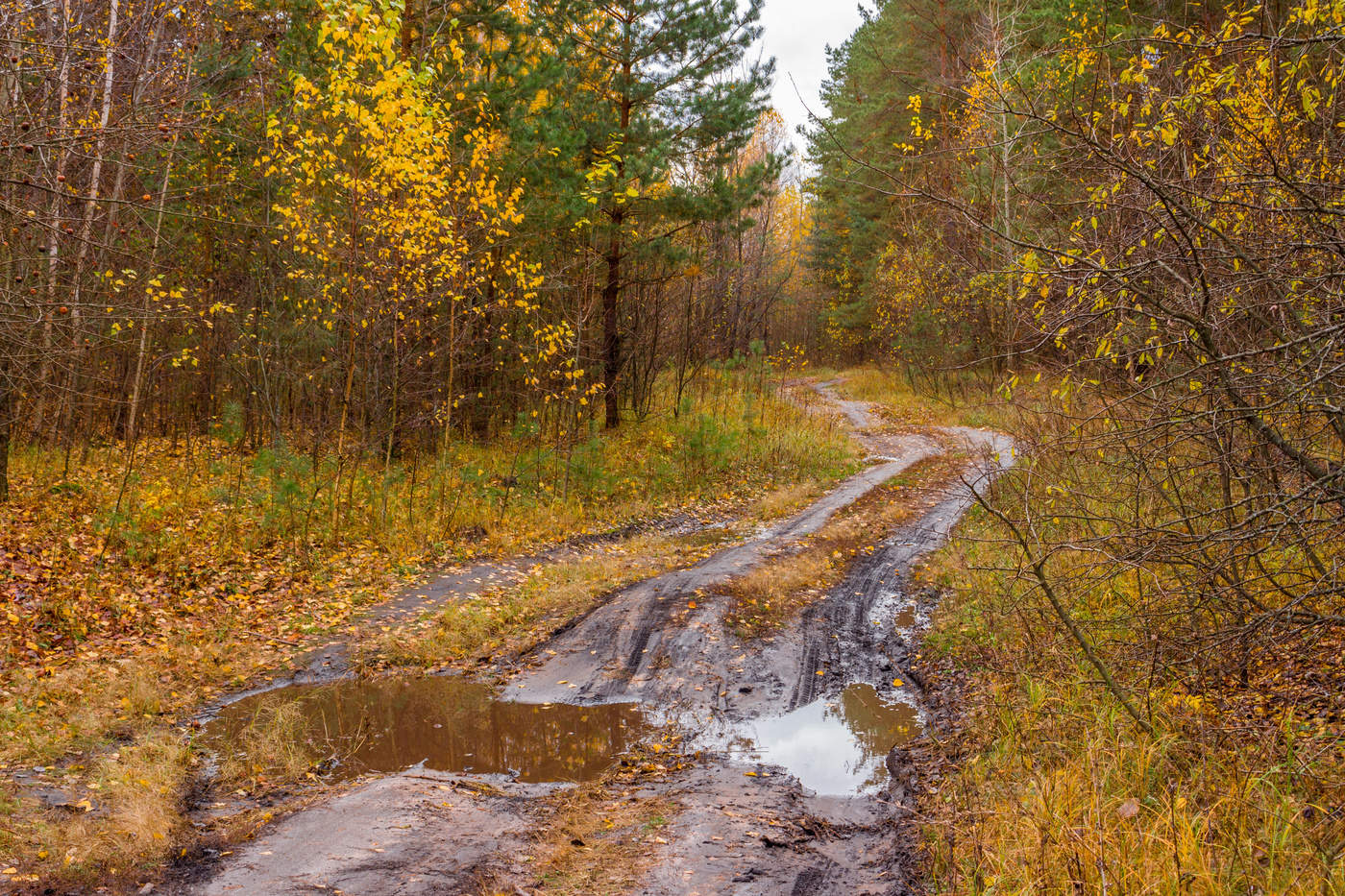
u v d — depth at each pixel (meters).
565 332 15.61
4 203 7.38
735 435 19.03
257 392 16.72
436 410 15.15
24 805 4.86
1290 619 4.98
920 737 6.45
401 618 9.57
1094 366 5.06
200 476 14.53
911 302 29.28
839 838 4.98
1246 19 4.34
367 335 14.25
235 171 15.08
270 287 16.81
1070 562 7.68
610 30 17.64
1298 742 4.56
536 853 4.71
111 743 6.10
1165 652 5.62
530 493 14.71
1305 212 3.71
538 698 7.48
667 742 6.58
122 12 11.65
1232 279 4.34
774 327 50.38
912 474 17.38
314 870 4.41
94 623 8.48
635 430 20.14
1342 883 3.37
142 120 8.45
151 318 10.74
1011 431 11.17
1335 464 4.40
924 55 21.94
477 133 13.91
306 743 6.48
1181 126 4.76
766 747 6.46
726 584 9.96
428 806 5.25
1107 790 4.54
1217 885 3.53
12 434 14.71
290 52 14.09
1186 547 5.38
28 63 8.20
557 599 9.89
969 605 8.58
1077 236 4.70
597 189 15.95
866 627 9.00
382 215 12.25
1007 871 4.00
